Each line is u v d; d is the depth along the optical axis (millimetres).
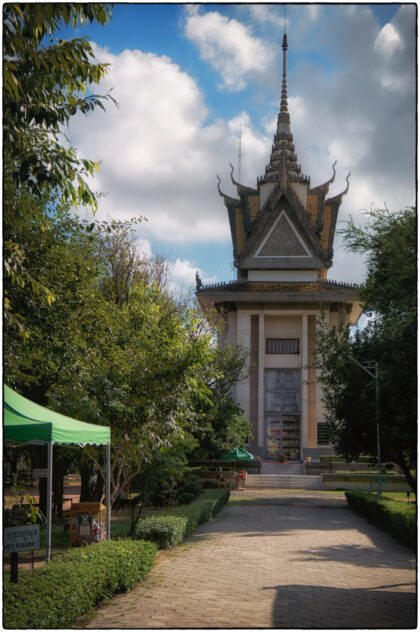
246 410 52906
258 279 55438
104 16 7949
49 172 8242
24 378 14578
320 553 14883
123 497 24062
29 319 11883
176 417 16766
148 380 15797
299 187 58781
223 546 16000
